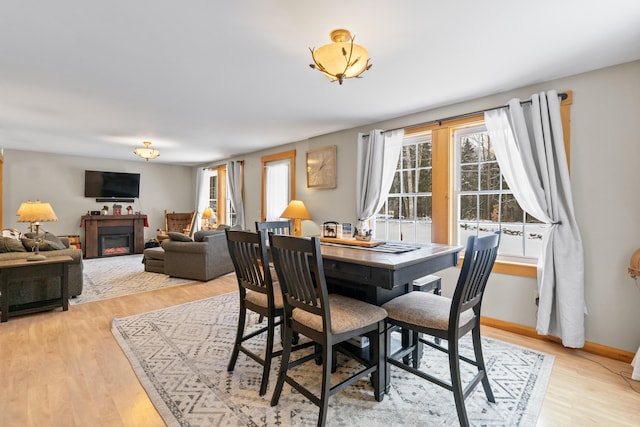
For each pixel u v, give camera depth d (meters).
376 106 3.29
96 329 2.81
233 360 2.09
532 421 1.64
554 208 2.46
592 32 1.89
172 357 2.28
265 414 1.67
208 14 1.73
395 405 1.76
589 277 2.43
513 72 2.46
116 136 4.70
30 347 2.43
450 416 1.68
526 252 2.85
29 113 3.55
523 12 1.71
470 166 3.19
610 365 2.21
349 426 1.58
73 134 4.57
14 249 3.42
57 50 2.13
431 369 2.17
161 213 7.70
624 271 2.29
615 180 2.32
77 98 3.06
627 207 2.28
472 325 1.75
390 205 3.85
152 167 7.56
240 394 1.84
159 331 2.75
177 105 3.28
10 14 1.72
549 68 2.38
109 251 6.85
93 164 6.76
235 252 2.06
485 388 1.80
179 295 3.88
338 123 3.96
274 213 5.56
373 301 2.00
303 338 2.68
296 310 1.76
